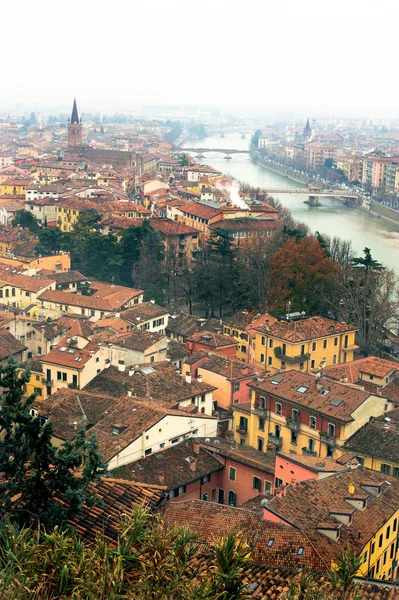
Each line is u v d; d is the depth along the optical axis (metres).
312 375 133.75
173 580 46.94
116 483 72.06
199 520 84.56
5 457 66.38
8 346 161.25
